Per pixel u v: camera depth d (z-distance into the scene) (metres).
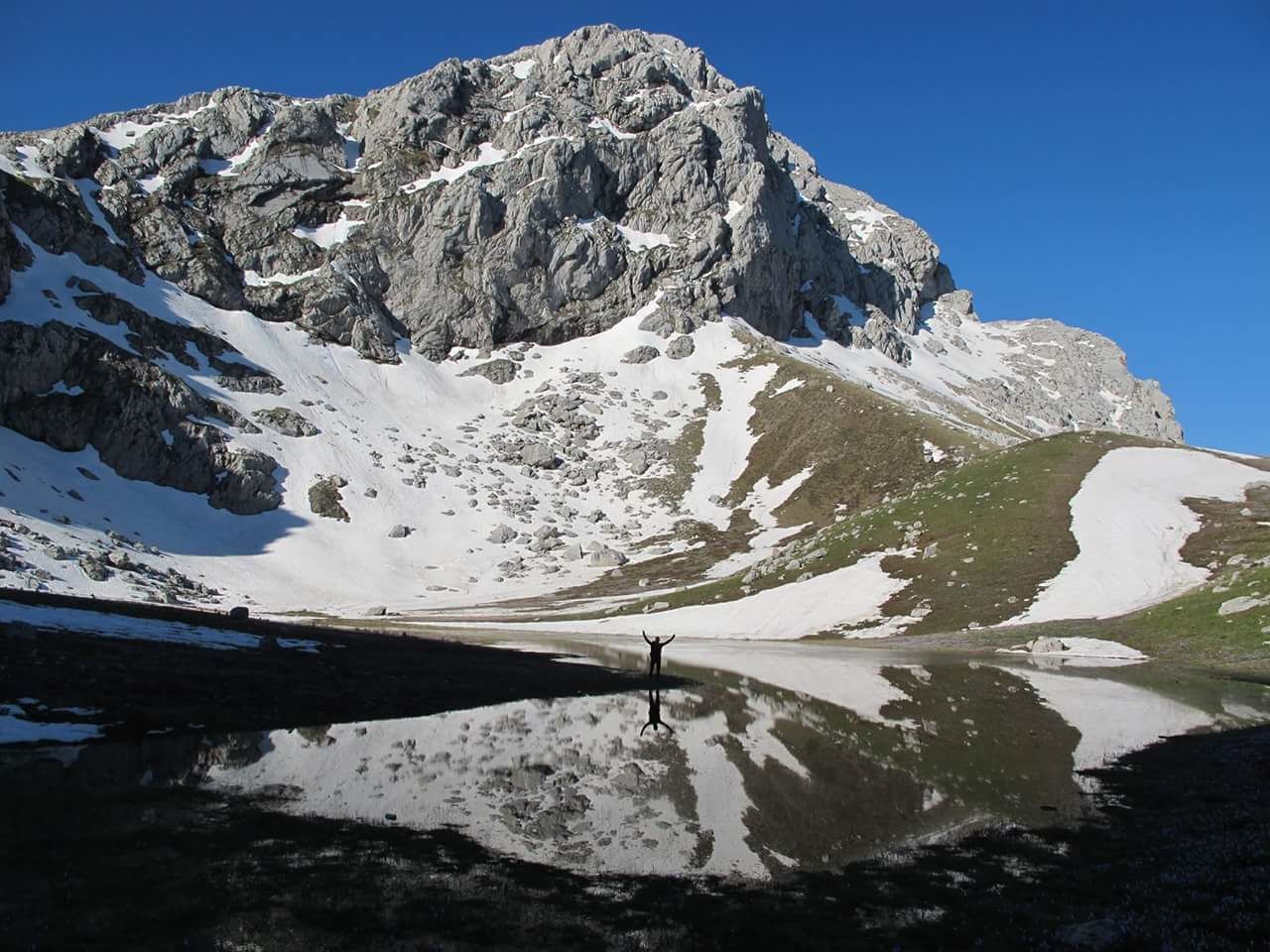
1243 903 13.31
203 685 33.59
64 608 43.06
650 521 158.50
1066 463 89.75
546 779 23.67
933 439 161.62
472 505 157.88
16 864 14.75
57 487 126.31
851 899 14.77
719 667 53.84
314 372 185.00
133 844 16.19
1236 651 47.59
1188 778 22.39
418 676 43.59
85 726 26.39
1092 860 16.47
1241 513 71.81
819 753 27.27
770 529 148.00
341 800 20.55
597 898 14.75
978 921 13.63
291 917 13.25
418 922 13.34
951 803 20.98
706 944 12.84
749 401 196.25
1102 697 37.31
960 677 45.09
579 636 82.56
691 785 23.06
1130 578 65.31
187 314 179.75
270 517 143.62
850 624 71.81
